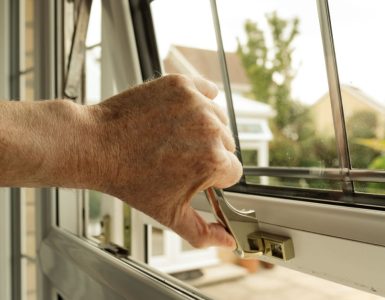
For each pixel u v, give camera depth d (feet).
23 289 3.89
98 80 2.92
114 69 2.68
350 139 2.04
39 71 2.79
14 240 3.86
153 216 1.24
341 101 2.04
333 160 2.15
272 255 1.61
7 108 1.21
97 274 1.99
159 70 2.68
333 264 1.44
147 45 2.67
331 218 1.44
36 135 1.18
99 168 1.18
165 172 1.15
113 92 2.76
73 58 2.63
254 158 3.47
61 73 2.75
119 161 1.17
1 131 1.15
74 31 2.59
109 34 2.63
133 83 2.62
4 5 3.68
